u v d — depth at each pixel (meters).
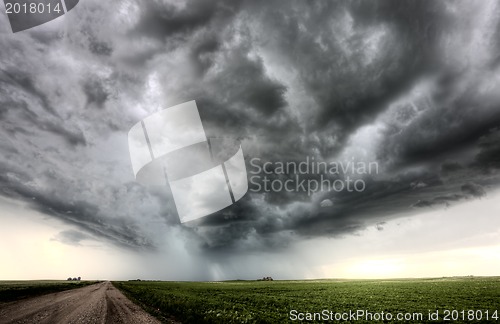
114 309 22.75
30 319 17.23
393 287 54.28
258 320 19.16
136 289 50.53
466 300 31.75
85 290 48.34
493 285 51.44
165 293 38.41
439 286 52.84
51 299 30.08
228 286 70.19
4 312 19.88
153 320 18.16
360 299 34.31
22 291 37.00
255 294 42.75
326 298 35.78
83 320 17.30
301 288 58.38
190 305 23.64
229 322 17.75
